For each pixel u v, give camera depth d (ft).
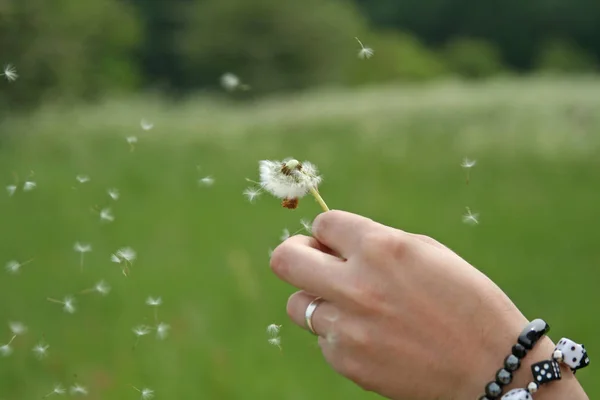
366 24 114.21
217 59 75.61
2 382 11.33
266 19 74.33
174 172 21.89
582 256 16.63
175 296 14.15
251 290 14.20
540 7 136.36
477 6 138.31
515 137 27.73
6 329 12.75
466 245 17.44
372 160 24.67
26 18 27.50
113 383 11.40
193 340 12.66
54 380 11.44
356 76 78.95
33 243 16.17
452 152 25.53
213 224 17.72
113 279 14.74
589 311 14.24
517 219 18.72
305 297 3.76
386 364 3.52
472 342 3.52
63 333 12.69
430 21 139.23
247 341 12.80
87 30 40.65
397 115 35.45
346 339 3.55
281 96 70.69
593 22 135.95
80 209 18.20
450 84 56.65
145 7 84.64
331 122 34.35
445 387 3.51
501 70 121.19
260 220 18.22
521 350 3.49
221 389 11.31
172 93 75.31
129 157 23.04
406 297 3.50
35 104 27.27
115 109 33.45
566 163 23.68
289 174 4.09
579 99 38.11
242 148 26.35
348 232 3.67
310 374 11.85
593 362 12.41
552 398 3.57
